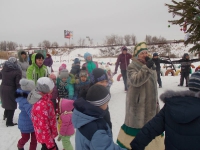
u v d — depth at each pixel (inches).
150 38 1670.8
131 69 122.8
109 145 68.9
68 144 141.9
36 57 188.7
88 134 69.1
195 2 157.1
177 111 67.4
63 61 1247.5
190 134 65.3
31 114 119.2
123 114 222.1
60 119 144.5
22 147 140.4
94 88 75.7
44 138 114.1
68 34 1839.3
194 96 69.6
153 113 119.7
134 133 121.1
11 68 193.3
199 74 71.8
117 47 1605.6
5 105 196.1
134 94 119.9
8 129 192.9
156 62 349.1
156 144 116.1
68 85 185.6
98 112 70.9
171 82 402.3
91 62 257.8
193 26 164.1
